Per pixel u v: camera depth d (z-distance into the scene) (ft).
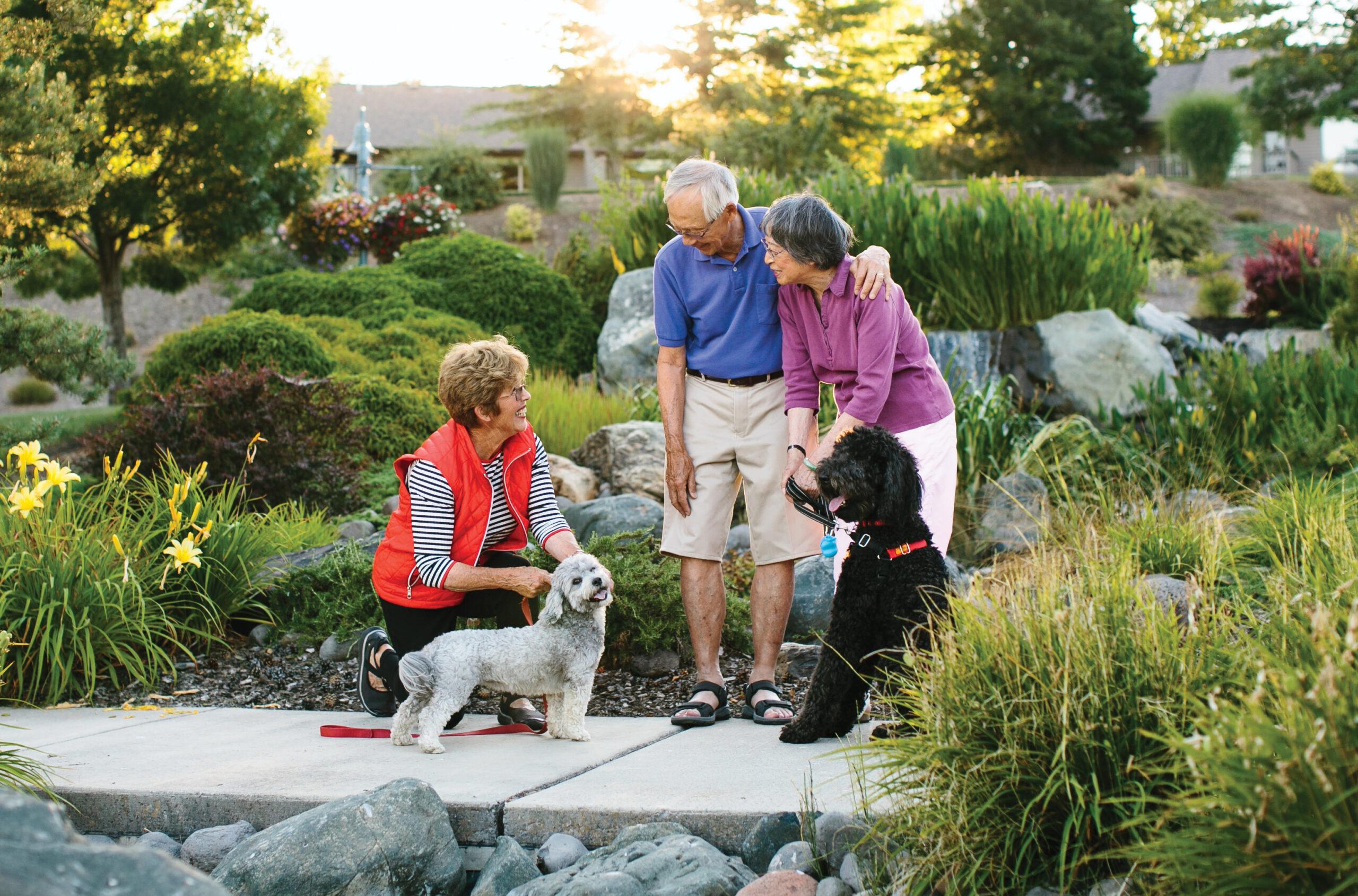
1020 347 28.78
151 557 15.87
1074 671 7.64
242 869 7.99
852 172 37.88
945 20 117.80
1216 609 9.59
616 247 38.27
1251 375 24.14
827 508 10.87
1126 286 31.55
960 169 118.42
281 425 21.97
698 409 12.71
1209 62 138.51
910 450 11.92
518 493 12.32
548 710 11.48
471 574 11.57
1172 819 6.88
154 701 14.05
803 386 12.34
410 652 11.80
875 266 11.29
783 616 12.63
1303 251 40.83
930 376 12.19
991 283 29.45
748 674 14.69
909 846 7.82
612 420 26.76
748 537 19.97
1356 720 5.95
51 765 10.50
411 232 58.23
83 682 14.53
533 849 8.95
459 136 129.59
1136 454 22.77
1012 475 21.50
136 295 89.35
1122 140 117.39
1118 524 16.75
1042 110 115.34
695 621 12.61
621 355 32.68
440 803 8.82
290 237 59.26
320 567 16.80
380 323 32.81
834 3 102.37
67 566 14.71
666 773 9.86
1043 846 7.59
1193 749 6.23
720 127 92.27
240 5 51.34
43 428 23.73
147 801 9.53
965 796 7.47
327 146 62.59
